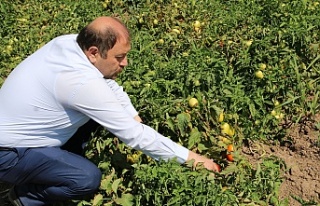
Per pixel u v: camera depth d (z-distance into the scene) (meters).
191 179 3.08
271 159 3.49
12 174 3.22
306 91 4.06
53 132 3.17
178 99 3.68
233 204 3.08
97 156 3.51
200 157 3.21
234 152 3.43
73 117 3.13
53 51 3.10
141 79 4.00
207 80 3.81
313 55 4.23
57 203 3.42
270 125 3.87
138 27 5.23
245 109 3.81
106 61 3.03
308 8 4.66
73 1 5.79
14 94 3.11
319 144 3.72
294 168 3.63
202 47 4.35
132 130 3.07
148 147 3.12
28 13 5.75
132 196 3.22
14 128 3.13
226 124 3.67
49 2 5.91
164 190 3.06
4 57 4.86
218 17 5.00
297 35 4.19
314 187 3.49
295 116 3.92
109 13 5.56
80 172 3.20
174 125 3.54
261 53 4.16
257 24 4.70
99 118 3.05
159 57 4.38
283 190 3.51
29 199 3.33
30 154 3.18
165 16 5.14
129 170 3.43
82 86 2.99
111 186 3.31
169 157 3.16
